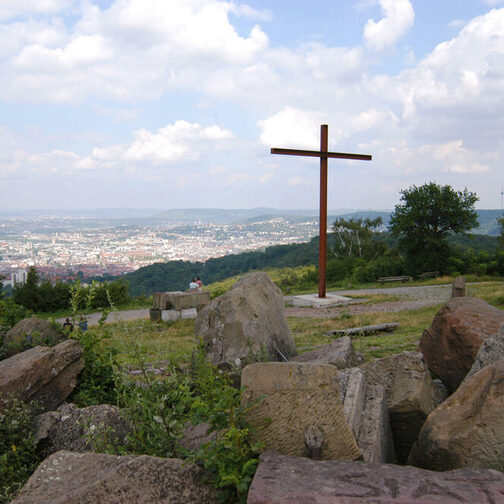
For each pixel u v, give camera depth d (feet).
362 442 12.50
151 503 9.43
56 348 18.26
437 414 11.92
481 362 15.11
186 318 66.13
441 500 7.72
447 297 77.41
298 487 8.18
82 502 9.23
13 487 12.83
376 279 134.00
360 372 15.43
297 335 46.80
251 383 11.18
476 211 136.36
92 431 13.47
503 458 10.10
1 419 14.79
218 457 9.77
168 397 14.89
